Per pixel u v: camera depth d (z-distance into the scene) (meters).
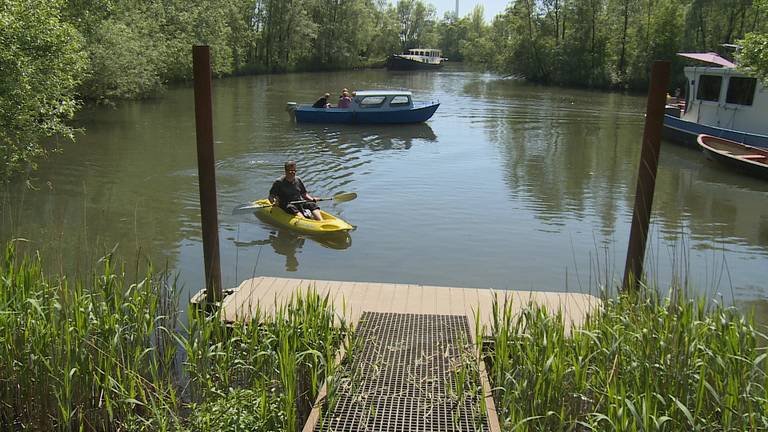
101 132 19.75
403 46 91.88
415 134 21.34
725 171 16.11
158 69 30.23
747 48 12.16
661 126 5.93
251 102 29.69
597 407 4.22
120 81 24.02
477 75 57.25
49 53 11.49
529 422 4.36
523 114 27.48
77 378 4.39
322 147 18.44
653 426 3.87
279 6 56.19
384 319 5.95
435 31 96.38
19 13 10.98
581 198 13.22
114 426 4.48
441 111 28.11
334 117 23.12
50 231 10.02
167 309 5.65
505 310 5.19
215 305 6.10
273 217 10.81
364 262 9.16
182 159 15.93
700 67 19.44
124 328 4.81
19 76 10.69
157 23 31.91
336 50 63.25
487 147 19.19
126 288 7.70
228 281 8.32
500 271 8.94
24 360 4.52
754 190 14.16
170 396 4.61
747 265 9.27
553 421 4.36
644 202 6.13
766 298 8.04
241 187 13.48
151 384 4.62
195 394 4.74
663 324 4.73
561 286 8.41
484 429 4.29
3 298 4.82
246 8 53.31
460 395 4.54
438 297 6.59
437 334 5.63
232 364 4.91
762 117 17.58
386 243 10.02
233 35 47.81
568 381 4.53
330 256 9.38
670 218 11.84
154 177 13.95
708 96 19.22
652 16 42.81
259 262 9.07
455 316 6.02
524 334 5.06
